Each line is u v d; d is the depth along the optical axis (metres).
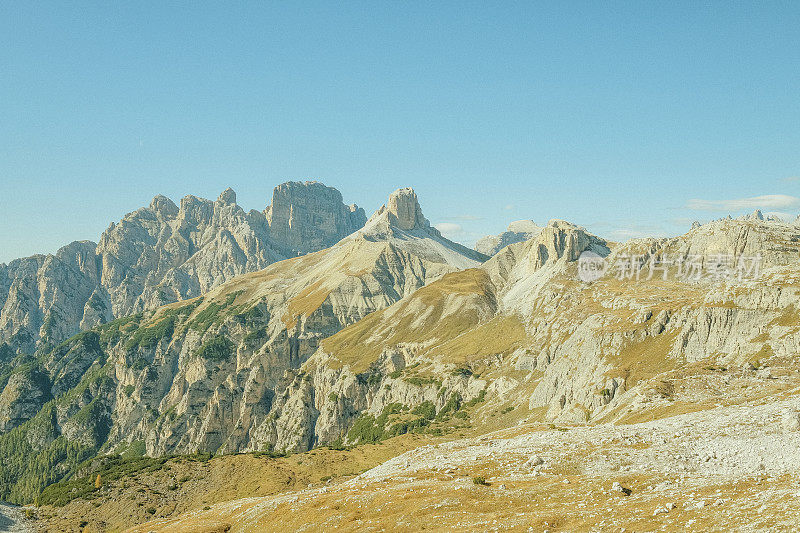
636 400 159.62
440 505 74.25
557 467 85.00
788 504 48.47
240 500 141.88
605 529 55.62
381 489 91.25
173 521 133.75
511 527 61.62
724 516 50.75
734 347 192.75
